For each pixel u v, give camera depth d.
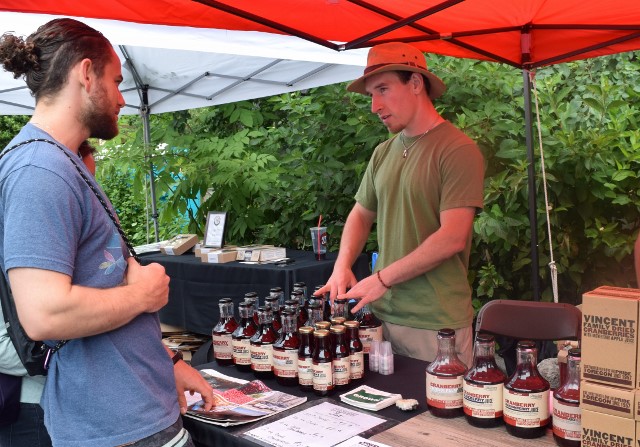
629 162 3.65
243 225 5.16
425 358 2.43
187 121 6.41
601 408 1.26
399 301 2.49
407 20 2.47
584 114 4.00
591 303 1.27
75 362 1.37
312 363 1.80
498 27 2.97
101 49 1.44
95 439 1.37
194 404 1.76
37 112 1.42
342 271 2.46
